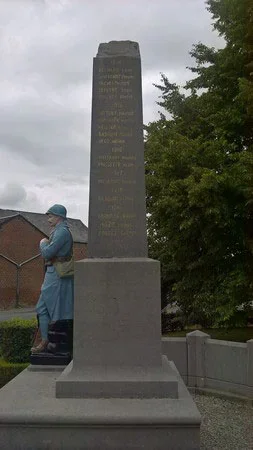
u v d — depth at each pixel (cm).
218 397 870
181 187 1264
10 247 3819
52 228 734
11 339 979
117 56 609
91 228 580
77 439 452
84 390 507
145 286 537
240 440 601
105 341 530
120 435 450
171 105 1638
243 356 841
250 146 1366
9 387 564
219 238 1333
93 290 537
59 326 697
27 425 454
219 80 1462
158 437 449
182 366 927
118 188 586
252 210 1277
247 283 1254
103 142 594
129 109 600
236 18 1372
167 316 1884
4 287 3753
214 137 1468
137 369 525
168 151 1338
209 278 1420
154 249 1648
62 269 707
